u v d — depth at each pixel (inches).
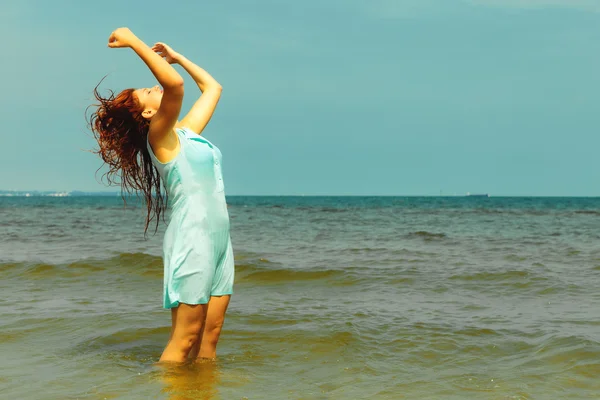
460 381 152.3
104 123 152.8
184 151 149.3
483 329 211.3
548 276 340.5
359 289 311.0
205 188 150.8
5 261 392.8
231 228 888.3
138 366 164.7
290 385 148.3
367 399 138.1
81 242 592.4
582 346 181.6
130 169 157.0
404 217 1352.1
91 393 138.9
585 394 141.9
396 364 170.2
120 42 136.9
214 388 143.2
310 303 269.3
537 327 215.6
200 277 150.0
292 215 1485.0
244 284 329.1
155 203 159.3
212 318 159.5
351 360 173.5
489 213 1653.5
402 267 387.5
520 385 148.6
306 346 189.0
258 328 213.5
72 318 228.1
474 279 335.6
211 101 170.6
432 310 251.0
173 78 137.3
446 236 708.7
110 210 1809.8
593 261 421.4
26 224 956.6
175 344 156.9
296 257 459.5
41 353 179.5
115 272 352.2
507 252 495.8
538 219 1240.8
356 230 835.4
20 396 137.9
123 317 230.2
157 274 345.4
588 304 265.7
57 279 332.8
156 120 144.5
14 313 238.1
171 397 135.8
